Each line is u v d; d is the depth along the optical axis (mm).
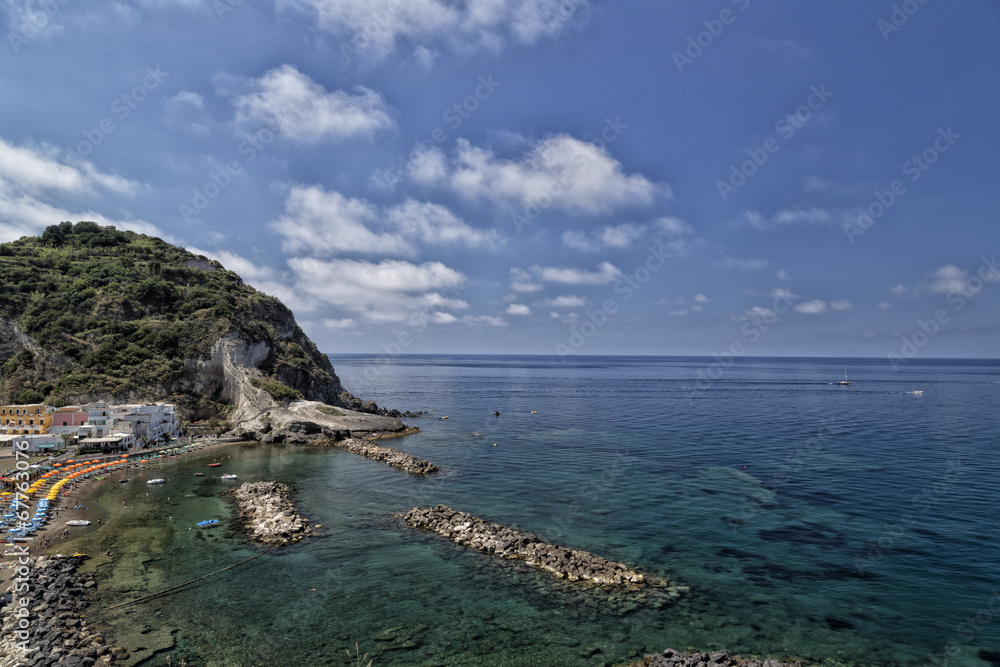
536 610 35125
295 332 142000
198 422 103125
